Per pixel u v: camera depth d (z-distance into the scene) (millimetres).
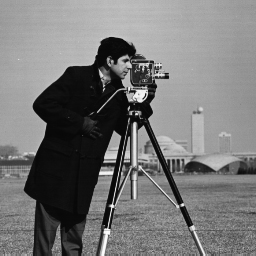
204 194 12688
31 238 5500
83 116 3342
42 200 3260
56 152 3277
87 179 3336
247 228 6055
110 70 3342
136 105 3266
